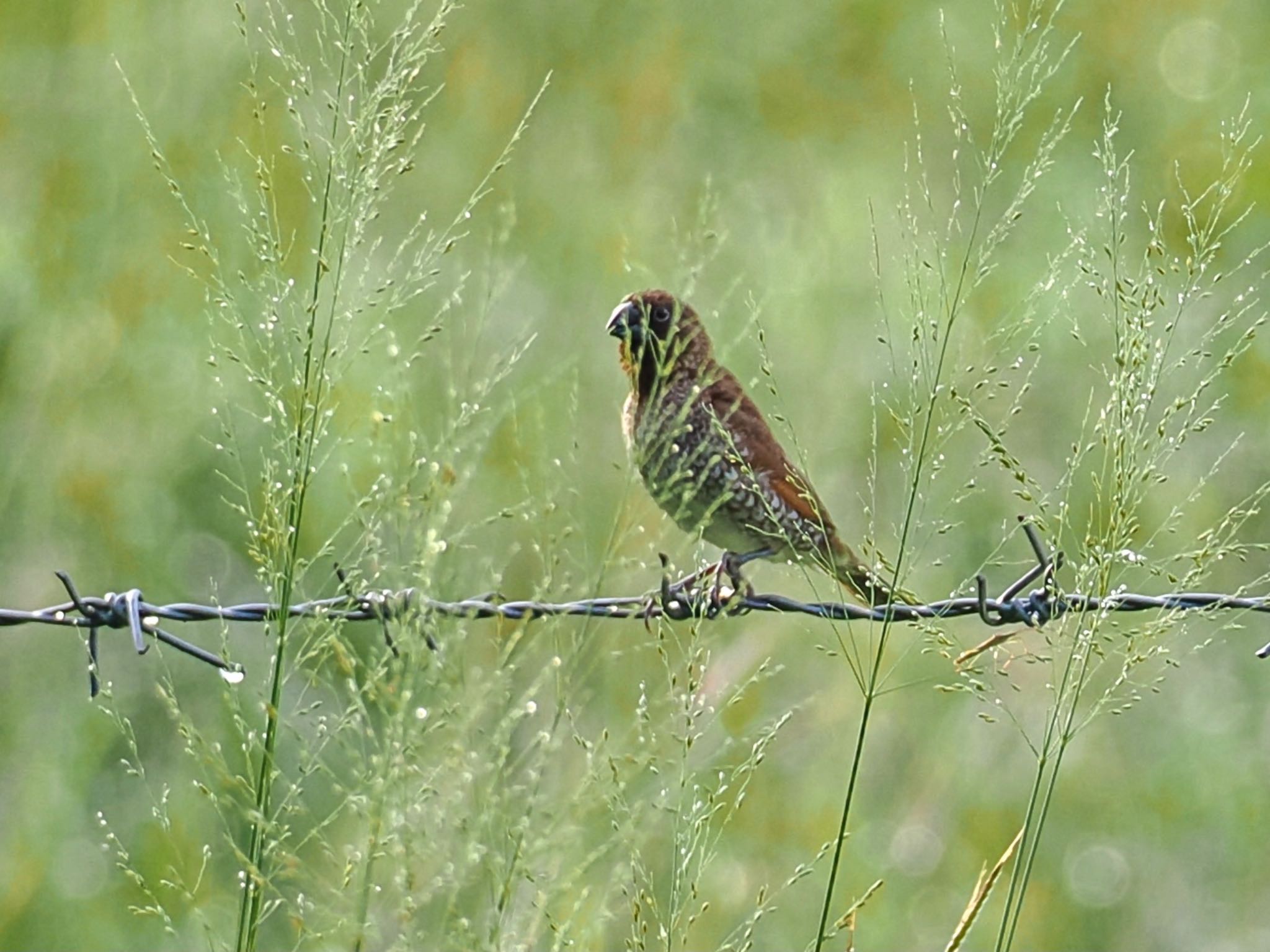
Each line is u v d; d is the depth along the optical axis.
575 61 14.87
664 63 14.85
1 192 12.78
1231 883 12.23
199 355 12.38
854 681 12.22
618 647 10.17
